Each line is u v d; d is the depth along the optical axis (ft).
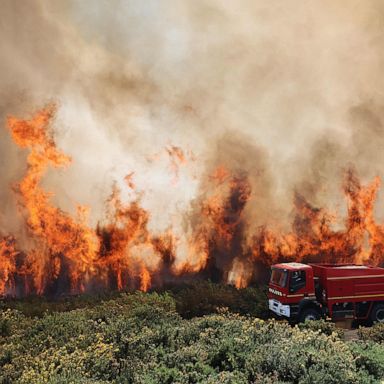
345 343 26.07
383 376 21.38
